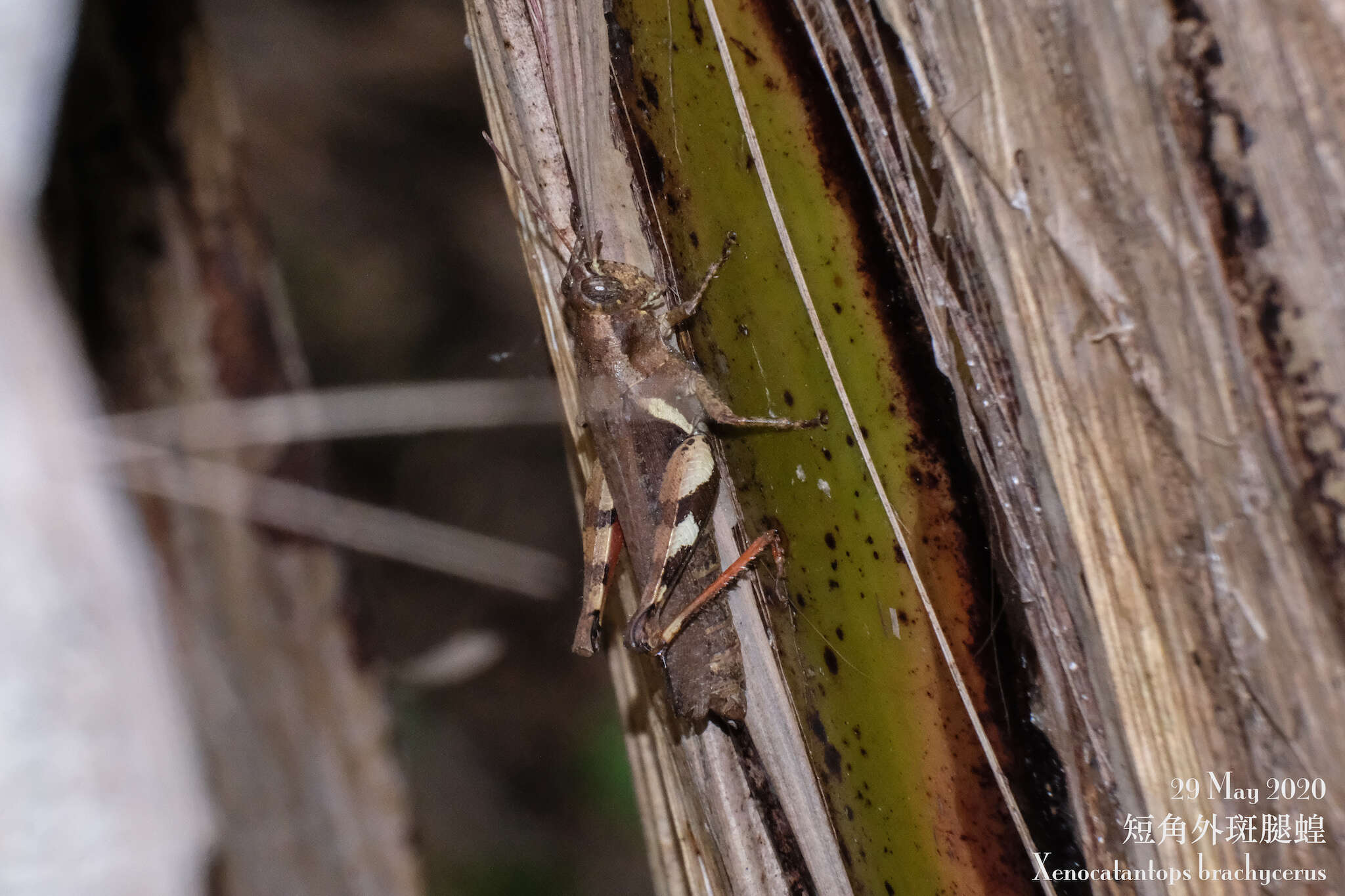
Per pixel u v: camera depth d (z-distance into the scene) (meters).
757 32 0.25
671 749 0.26
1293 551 0.24
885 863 0.25
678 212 0.26
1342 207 0.24
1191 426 0.24
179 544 0.28
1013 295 0.24
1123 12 0.24
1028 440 0.25
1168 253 0.24
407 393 0.28
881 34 0.25
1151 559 0.24
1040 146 0.24
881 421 0.25
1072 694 0.25
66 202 0.28
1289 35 0.24
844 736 0.26
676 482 0.26
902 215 0.25
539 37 0.26
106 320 0.28
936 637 0.25
